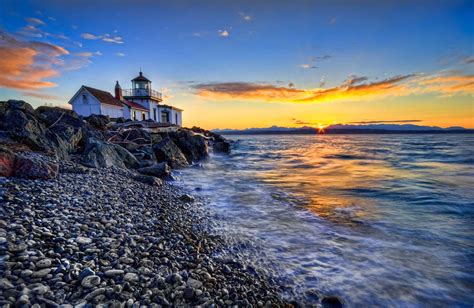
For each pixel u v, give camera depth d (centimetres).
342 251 668
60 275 386
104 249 493
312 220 907
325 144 7750
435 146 5778
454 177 1881
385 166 2580
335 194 1329
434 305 474
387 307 465
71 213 632
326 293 493
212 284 460
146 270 451
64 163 1197
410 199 1229
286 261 606
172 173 1833
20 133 1273
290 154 4088
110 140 2000
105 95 3878
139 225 668
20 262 392
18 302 316
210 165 2612
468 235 790
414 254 660
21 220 525
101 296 361
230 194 1298
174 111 5447
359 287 516
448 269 593
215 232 750
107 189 943
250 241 708
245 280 504
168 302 385
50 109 1944
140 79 4644
